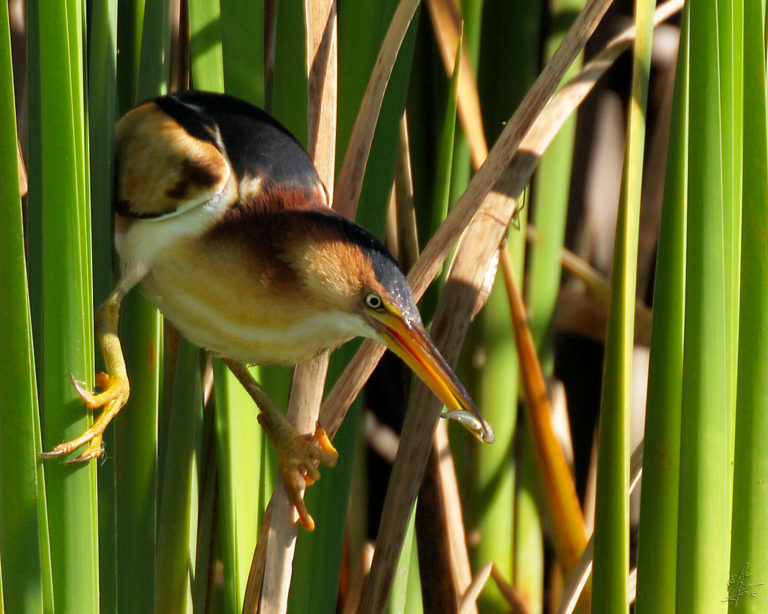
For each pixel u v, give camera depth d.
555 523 4.67
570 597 4.59
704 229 4.52
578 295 4.73
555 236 4.68
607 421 4.54
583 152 4.73
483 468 4.68
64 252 4.48
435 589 4.65
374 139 4.58
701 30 4.51
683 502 4.52
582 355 4.74
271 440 4.59
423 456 4.58
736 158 4.52
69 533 4.49
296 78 4.58
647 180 4.73
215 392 4.58
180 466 4.57
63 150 4.48
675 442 4.54
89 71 4.52
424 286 4.57
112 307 4.56
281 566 4.56
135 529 4.55
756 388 4.52
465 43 4.64
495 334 4.67
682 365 4.53
